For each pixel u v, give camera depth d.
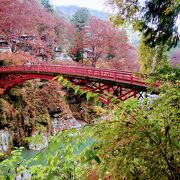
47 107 35.75
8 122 27.55
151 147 2.14
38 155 1.79
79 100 41.22
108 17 9.66
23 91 34.34
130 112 2.34
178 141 2.12
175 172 2.03
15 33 47.16
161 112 2.40
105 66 50.44
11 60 39.28
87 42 50.47
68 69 22.92
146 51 11.02
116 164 2.19
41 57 52.06
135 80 14.43
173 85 2.91
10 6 44.97
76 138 1.92
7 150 25.33
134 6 9.22
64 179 2.19
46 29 55.84
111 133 2.16
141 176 2.12
